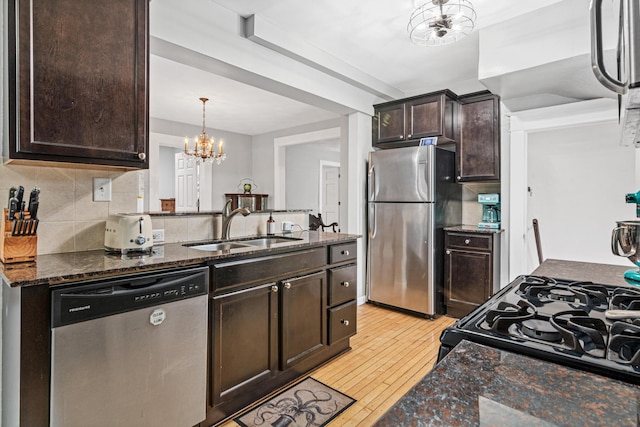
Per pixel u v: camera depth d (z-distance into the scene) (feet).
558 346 2.37
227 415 6.06
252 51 8.52
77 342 4.24
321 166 24.70
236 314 6.07
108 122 5.18
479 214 12.37
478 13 7.79
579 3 7.19
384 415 1.64
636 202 4.27
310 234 9.17
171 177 25.09
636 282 4.36
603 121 9.34
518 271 10.76
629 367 2.04
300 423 5.90
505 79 8.50
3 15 4.62
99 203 6.10
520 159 10.66
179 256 5.56
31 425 3.99
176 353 5.15
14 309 4.25
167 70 11.21
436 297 11.24
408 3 7.66
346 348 8.77
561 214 13.88
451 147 12.69
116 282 4.56
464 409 1.67
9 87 4.40
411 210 11.35
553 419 1.58
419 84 12.84
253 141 21.84
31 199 4.91
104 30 5.12
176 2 7.06
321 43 9.55
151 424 4.91
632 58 1.65
